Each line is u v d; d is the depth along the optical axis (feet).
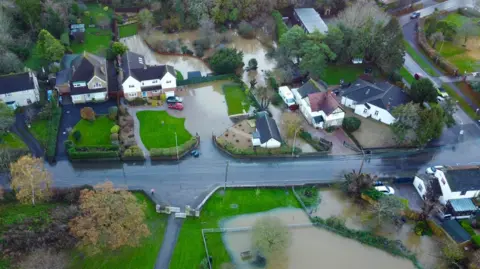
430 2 614.75
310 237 291.99
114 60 460.14
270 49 507.30
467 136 382.63
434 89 389.39
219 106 407.23
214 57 448.24
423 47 503.20
